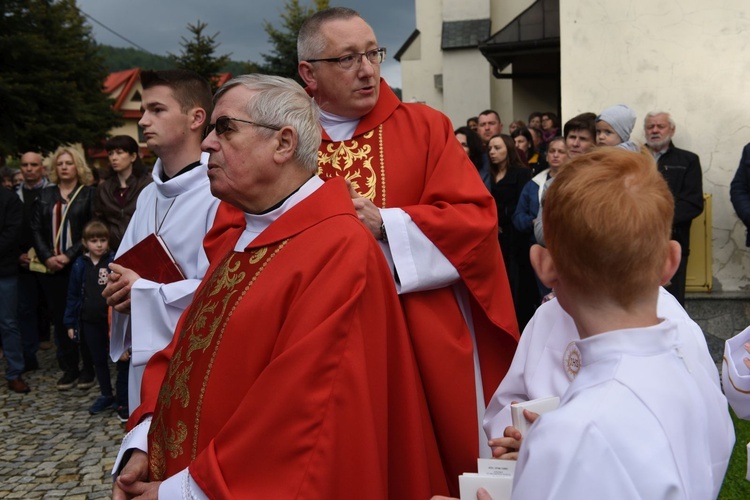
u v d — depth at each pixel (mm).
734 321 5559
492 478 1567
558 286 1349
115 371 6652
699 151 5656
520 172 5895
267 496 1635
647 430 1158
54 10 28422
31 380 6652
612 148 1325
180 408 1891
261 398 1670
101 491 4082
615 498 1110
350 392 1682
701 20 5590
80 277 5812
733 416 4145
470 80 14297
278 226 1904
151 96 2873
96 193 5629
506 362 2588
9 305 6195
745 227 5555
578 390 1240
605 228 1211
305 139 1924
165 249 2725
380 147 2633
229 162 1897
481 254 2449
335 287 1744
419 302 2430
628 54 5754
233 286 1909
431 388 2393
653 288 1261
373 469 1680
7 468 4477
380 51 2635
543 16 10398
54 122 26297
